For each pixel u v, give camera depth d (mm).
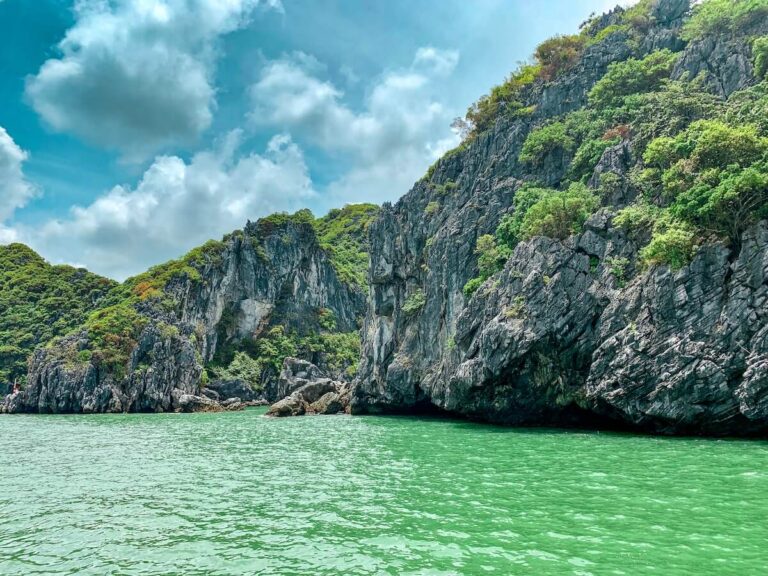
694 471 19438
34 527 15227
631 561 10875
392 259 61406
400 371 55156
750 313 27781
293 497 18047
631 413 31141
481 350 39094
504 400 39906
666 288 30812
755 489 16469
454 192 59031
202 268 109188
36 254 141000
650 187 37000
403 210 64688
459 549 12023
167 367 82500
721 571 10258
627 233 35750
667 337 30297
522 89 62938
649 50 53250
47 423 58219
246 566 11633
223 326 109750
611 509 14742
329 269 137000
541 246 38594
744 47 43312
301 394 70125
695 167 32281
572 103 54625
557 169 49781
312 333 121375
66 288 121812
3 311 116562
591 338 34719
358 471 22609
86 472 24266
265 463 25719
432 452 27531
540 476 19797
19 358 105750
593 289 35156
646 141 40344
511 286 39312
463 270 49906
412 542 12672
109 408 78125
